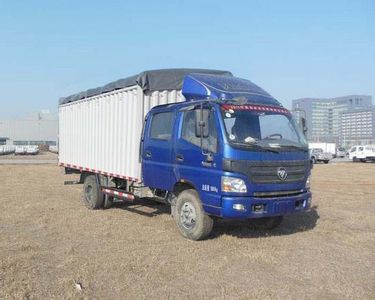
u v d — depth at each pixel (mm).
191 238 8328
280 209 7914
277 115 8422
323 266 6926
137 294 5648
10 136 120562
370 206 13469
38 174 24703
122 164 10703
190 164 8227
